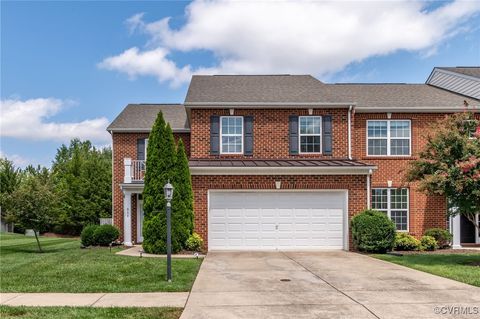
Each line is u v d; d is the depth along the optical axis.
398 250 19.14
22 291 10.23
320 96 21.30
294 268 13.35
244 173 18.20
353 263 14.39
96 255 16.36
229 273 12.48
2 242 27.09
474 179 13.49
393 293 9.80
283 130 20.69
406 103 21.67
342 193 18.41
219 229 18.12
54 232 36.78
